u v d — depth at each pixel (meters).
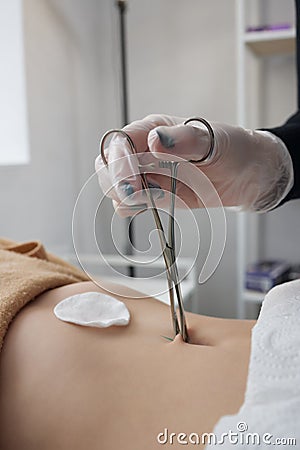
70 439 0.46
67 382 0.49
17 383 0.51
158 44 2.31
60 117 2.07
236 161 0.65
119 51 2.36
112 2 2.35
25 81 1.82
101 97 2.41
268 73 2.14
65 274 0.71
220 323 0.58
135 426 0.45
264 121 2.17
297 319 0.47
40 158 1.93
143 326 0.56
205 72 2.26
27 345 0.53
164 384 0.47
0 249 0.78
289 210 2.20
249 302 2.27
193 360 0.49
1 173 1.72
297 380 0.41
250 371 0.42
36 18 1.89
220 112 2.26
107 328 0.55
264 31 1.86
